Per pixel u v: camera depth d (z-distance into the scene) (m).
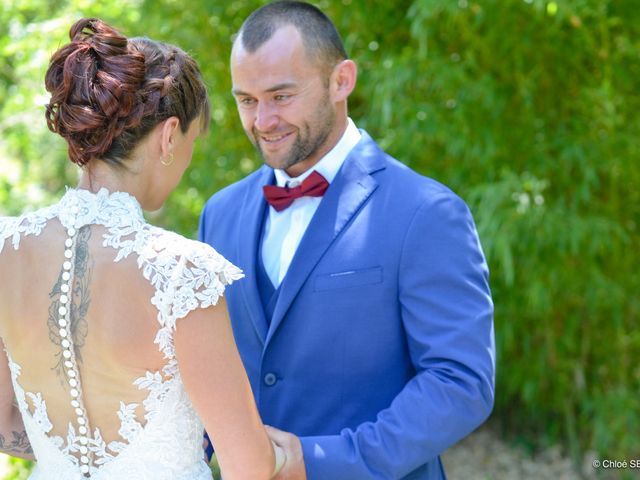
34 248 1.58
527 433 4.60
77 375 1.55
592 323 4.07
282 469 1.86
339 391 2.05
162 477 1.56
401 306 2.04
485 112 3.75
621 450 4.04
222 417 1.53
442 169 3.97
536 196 3.61
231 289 2.23
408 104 3.70
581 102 3.78
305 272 2.06
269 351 2.10
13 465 3.60
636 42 3.77
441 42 3.85
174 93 1.59
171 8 4.16
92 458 1.59
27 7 4.66
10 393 1.76
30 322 1.57
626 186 3.93
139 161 1.60
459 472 4.36
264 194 2.21
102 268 1.52
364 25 3.93
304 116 2.07
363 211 2.10
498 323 3.99
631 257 4.01
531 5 3.49
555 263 3.80
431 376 1.94
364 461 1.91
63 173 5.81
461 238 2.04
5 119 5.04
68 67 1.52
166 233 1.56
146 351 1.51
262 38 2.04
